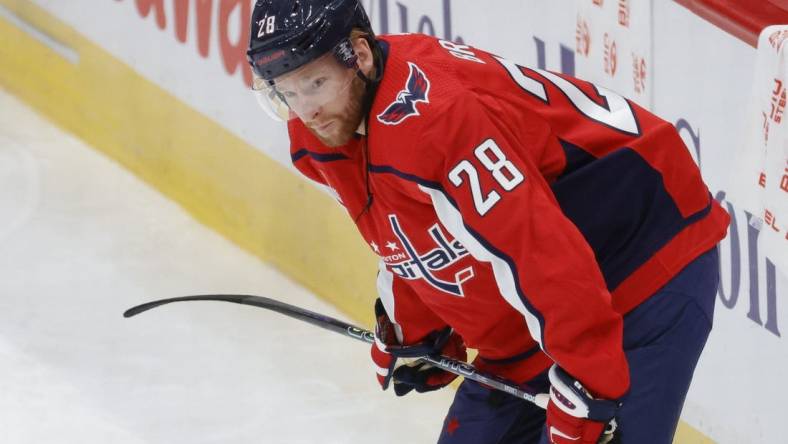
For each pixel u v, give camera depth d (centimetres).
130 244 1675
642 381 817
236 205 1669
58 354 1411
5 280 1575
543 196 750
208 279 1598
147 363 1400
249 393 1350
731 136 1062
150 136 1806
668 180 824
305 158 884
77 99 1944
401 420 1305
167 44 1738
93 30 1878
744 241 1082
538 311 754
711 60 1062
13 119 2014
